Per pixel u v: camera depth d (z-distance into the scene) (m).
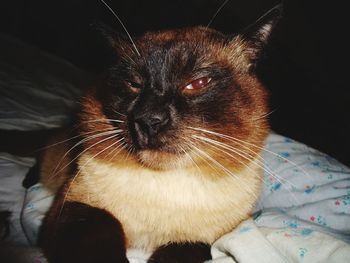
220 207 0.22
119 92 0.22
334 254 0.17
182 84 0.21
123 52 0.24
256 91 0.24
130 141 0.21
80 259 0.18
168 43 0.22
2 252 0.19
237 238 0.19
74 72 0.64
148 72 0.21
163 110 0.20
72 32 0.85
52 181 0.28
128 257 0.22
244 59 0.25
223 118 0.21
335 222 0.24
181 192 0.22
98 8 0.80
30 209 0.25
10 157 0.33
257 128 0.23
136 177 0.22
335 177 0.29
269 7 0.71
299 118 0.64
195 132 0.21
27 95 0.44
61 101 0.46
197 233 0.22
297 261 0.18
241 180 0.23
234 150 0.21
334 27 0.69
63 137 0.30
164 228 0.22
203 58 0.22
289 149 0.34
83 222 0.20
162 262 0.21
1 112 0.38
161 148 0.21
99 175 0.23
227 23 0.72
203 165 0.22
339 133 0.63
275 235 0.20
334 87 0.69
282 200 0.27
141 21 0.77
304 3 0.69
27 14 0.83
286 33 0.69
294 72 0.69
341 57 0.69
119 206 0.22
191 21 0.75
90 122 0.24
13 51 0.62
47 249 0.20
